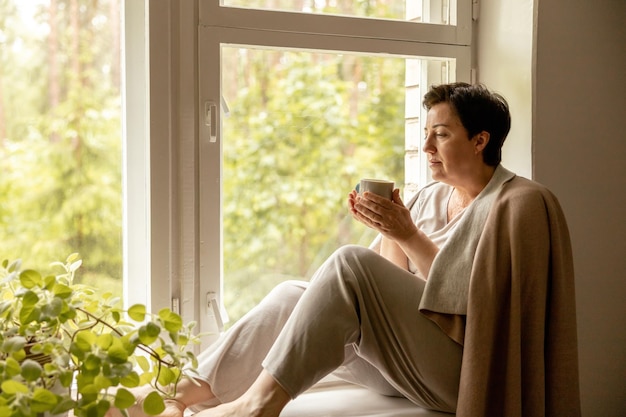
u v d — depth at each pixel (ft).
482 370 5.41
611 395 7.32
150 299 6.46
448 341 5.67
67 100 6.39
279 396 5.25
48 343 4.22
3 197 6.21
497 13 7.23
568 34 6.99
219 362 5.81
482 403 5.38
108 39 6.49
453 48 7.37
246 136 6.77
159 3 6.35
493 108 6.04
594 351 7.22
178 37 6.42
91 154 6.48
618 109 7.28
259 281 6.90
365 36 7.03
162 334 6.40
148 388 5.61
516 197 5.69
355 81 7.16
